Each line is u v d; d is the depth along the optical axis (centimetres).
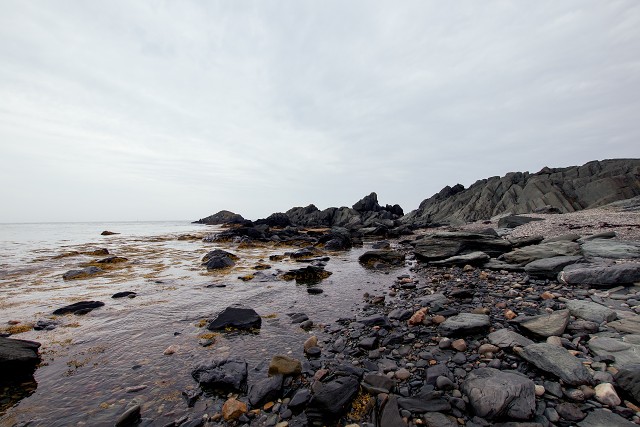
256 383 648
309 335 930
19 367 725
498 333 762
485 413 495
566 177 7225
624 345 621
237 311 1059
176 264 2358
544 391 530
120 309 1212
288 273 1795
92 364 766
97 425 541
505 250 1981
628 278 1016
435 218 8900
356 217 9319
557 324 743
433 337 812
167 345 879
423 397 554
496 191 8169
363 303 1242
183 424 537
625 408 469
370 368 691
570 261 1322
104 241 4547
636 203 4519
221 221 13800
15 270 2048
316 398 554
